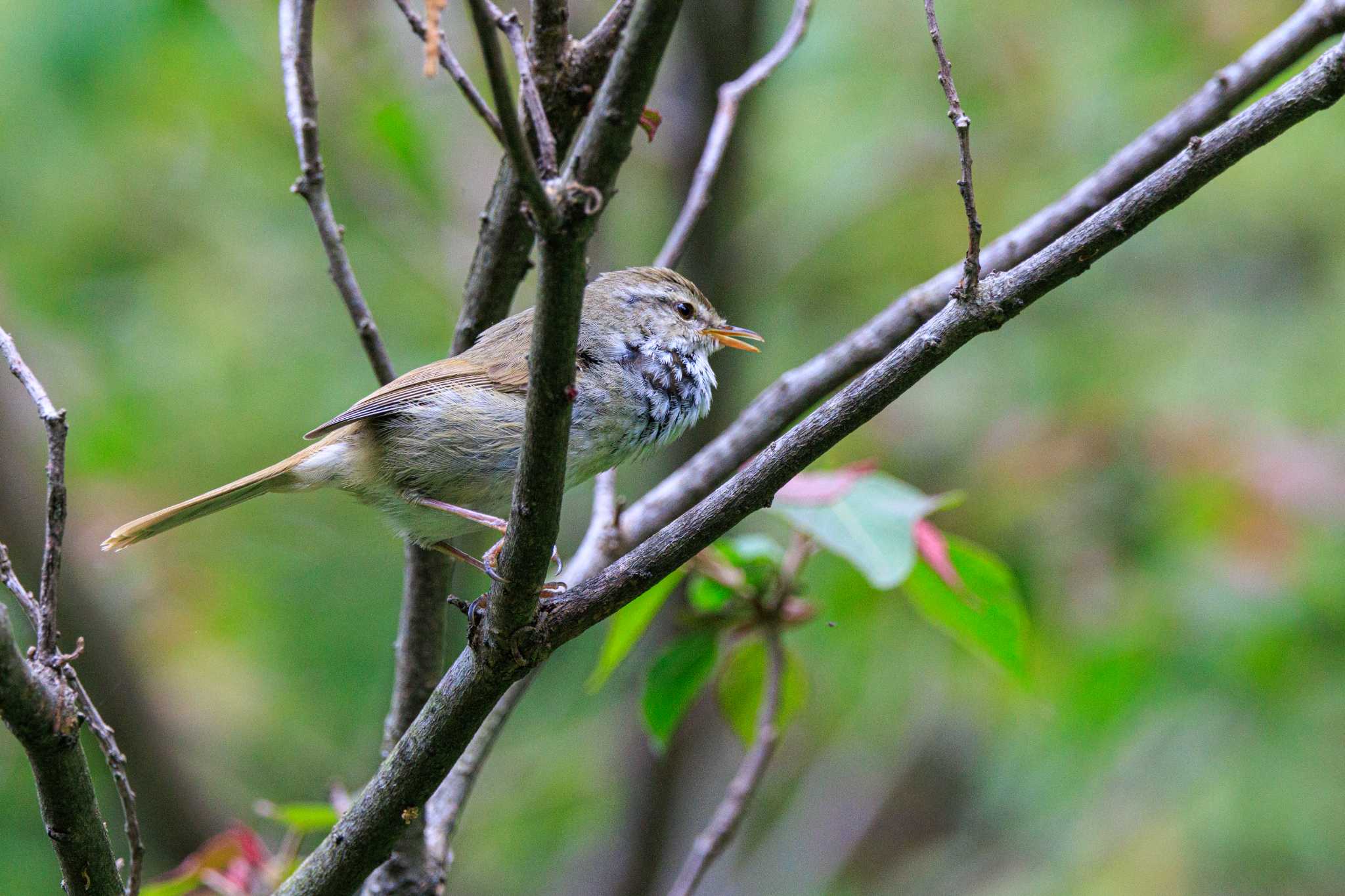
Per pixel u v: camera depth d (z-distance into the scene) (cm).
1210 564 1148
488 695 532
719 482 760
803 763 1484
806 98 1530
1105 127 1414
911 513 695
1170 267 1465
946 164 1432
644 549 523
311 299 1486
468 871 1362
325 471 737
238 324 1451
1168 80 1400
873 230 1512
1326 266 1414
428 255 1295
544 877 1359
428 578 707
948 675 1273
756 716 800
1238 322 1369
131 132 1428
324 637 1377
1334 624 1160
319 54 1279
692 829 1428
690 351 781
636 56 448
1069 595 1166
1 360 1275
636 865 1230
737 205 1202
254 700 1350
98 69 1270
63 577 1178
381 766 561
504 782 1427
